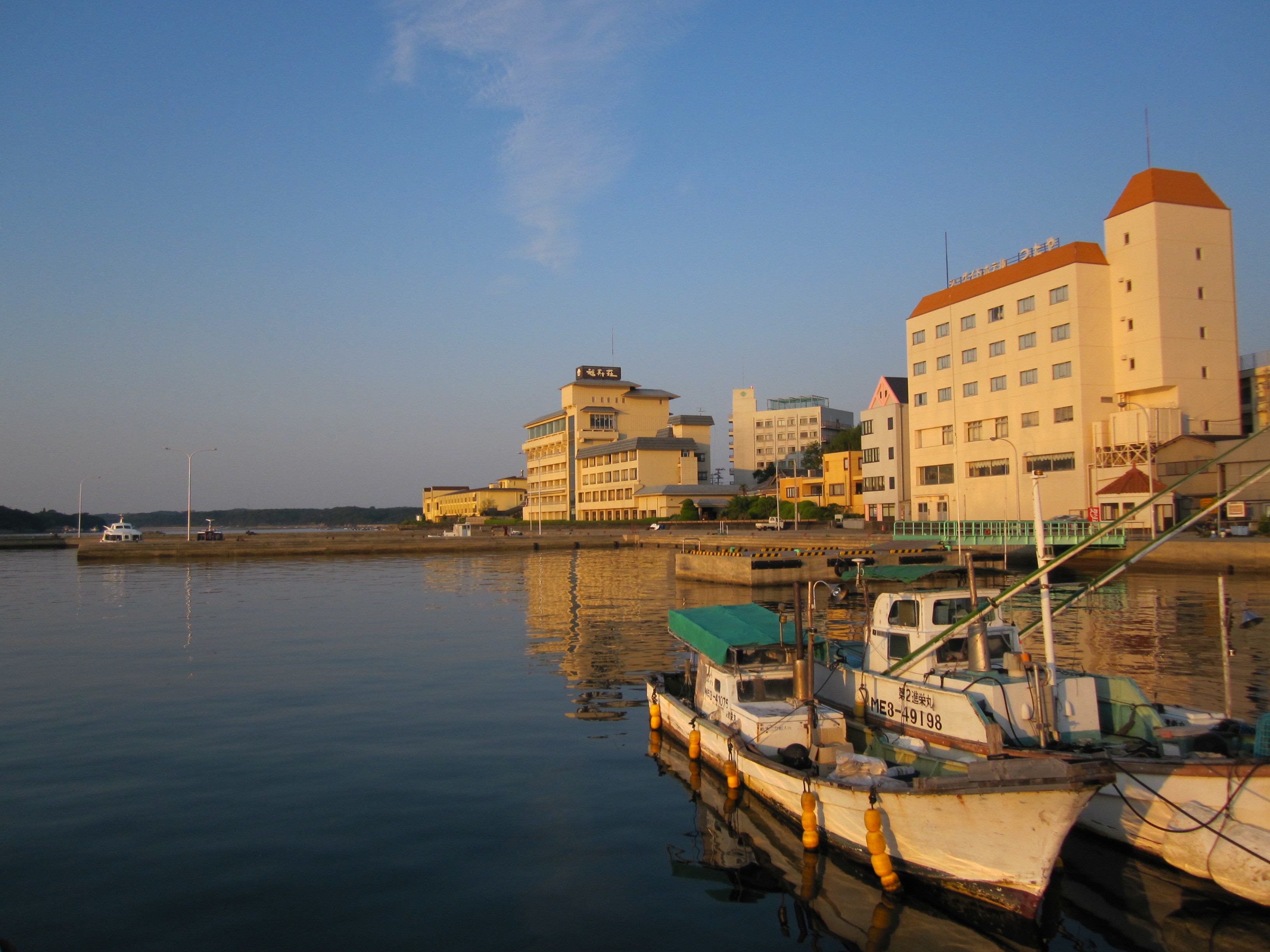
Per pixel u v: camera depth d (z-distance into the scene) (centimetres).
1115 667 2206
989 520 5884
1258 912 975
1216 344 5516
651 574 5966
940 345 6975
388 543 8800
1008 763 948
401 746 1614
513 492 16812
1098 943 930
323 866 1077
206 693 2094
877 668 1549
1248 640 2634
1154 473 5219
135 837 1168
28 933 911
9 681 2255
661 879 1053
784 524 8938
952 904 999
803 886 1046
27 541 10588
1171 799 1029
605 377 13500
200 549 8100
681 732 1598
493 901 988
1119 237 5709
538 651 2716
